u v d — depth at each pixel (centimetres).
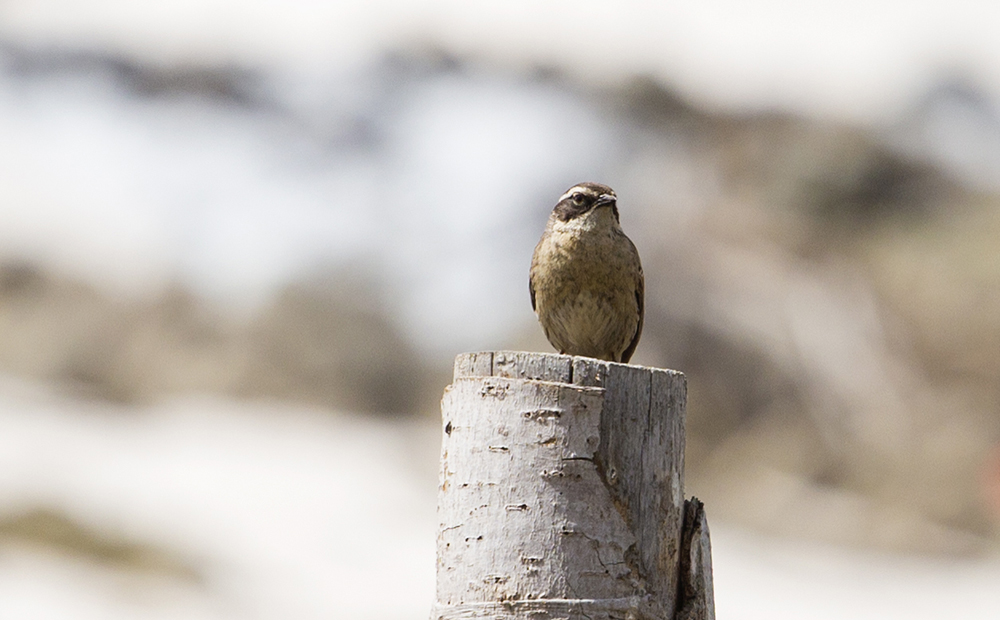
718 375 3136
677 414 546
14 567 1741
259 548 2019
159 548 1916
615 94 5109
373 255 4056
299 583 1906
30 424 2667
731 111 4959
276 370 3325
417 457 2770
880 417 3062
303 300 3547
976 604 2323
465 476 540
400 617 1808
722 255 3653
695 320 3238
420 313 3644
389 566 2023
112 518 2014
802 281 3550
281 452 2691
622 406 534
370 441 2850
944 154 4688
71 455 2442
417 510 2367
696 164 4547
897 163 4394
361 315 3497
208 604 1744
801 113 4888
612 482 528
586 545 523
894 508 2781
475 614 526
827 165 4341
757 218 3947
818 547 2653
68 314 3488
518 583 523
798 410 3077
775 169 4409
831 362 3231
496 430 536
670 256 3544
